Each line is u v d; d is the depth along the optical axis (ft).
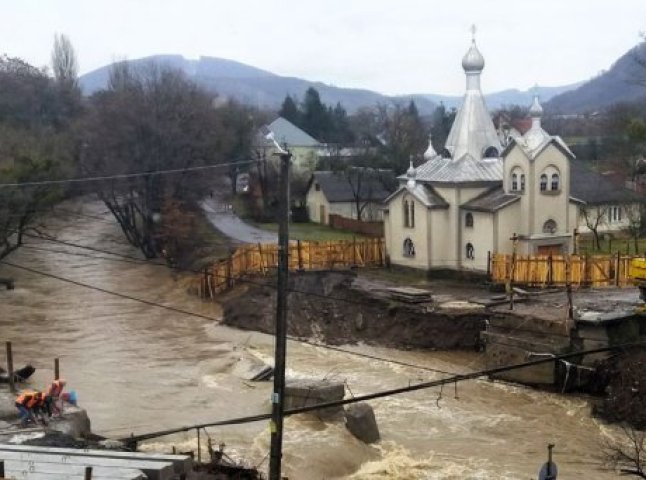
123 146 266.98
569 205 195.21
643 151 291.58
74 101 495.41
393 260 211.61
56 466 61.00
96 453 65.05
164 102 278.67
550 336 138.62
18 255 278.87
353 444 107.45
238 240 268.41
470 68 206.69
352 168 329.31
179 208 271.69
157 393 131.54
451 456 106.01
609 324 135.03
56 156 257.55
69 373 142.31
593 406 124.88
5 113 413.18
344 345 167.63
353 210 321.11
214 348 164.25
